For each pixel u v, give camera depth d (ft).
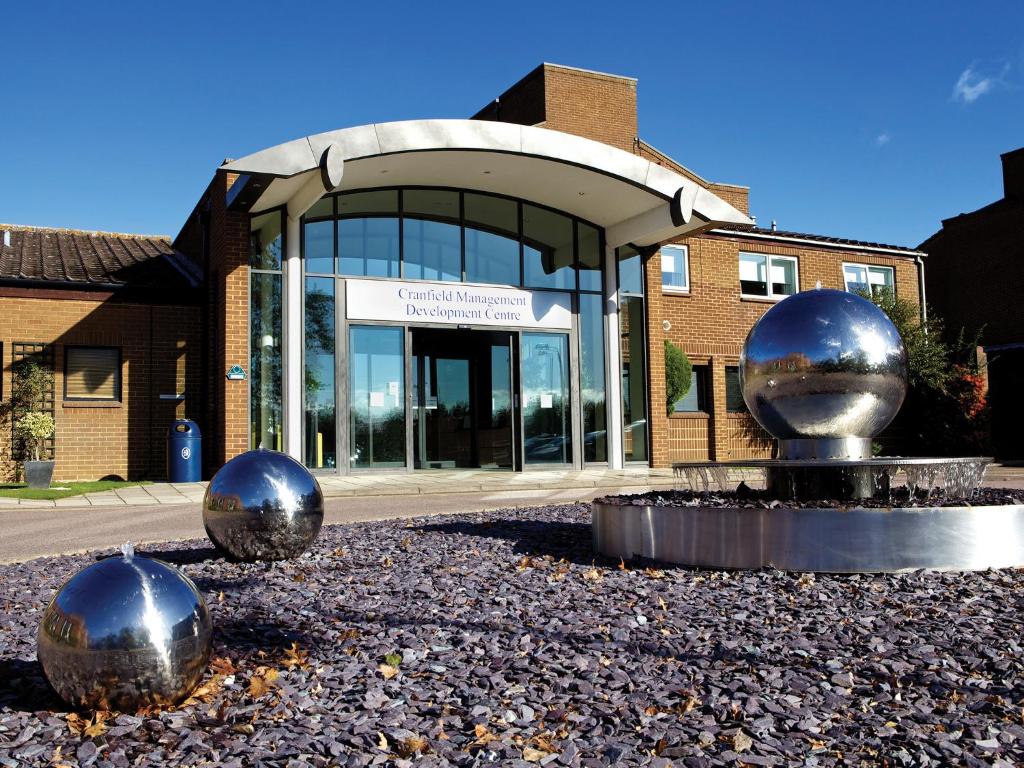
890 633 15.17
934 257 104.63
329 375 58.49
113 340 57.88
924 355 79.20
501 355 66.54
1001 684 12.46
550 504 40.50
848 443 24.44
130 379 58.23
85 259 64.75
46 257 63.00
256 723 10.94
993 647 14.28
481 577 20.84
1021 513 20.71
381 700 11.81
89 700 11.19
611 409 67.62
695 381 77.66
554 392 66.13
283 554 23.08
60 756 9.98
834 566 20.17
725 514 21.25
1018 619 16.05
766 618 16.35
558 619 16.46
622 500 25.49
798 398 24.16
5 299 55.06
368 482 53.21
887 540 20.11
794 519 20.49
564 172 58.54
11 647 15.02
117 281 59.36
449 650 14.38
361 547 25.79
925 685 12.50
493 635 15.26
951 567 20.17
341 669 13.34
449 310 62.49
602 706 11.55
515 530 29.48
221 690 12.30
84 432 56.80
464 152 54.13
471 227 63.98
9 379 54.75
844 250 85.20
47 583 20.97
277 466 23.45
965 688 12.25
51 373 55.93
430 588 19.52
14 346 55.11
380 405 60.08
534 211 66.23
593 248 68.54
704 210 59.41
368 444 59.47
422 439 64.28
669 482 54.65
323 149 48.98
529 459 64.69
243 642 15.02
